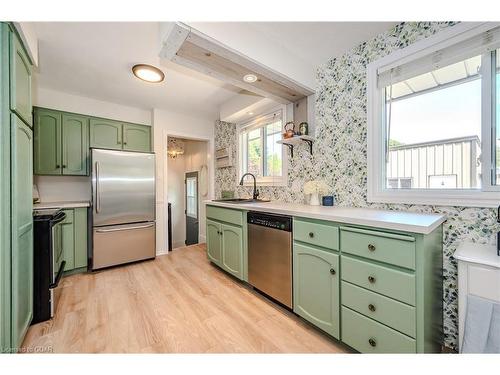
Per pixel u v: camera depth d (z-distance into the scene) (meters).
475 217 1.36
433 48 1.51
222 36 1.48
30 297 1.60
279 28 1.70
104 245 2.79
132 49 1.98
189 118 3.87
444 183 1.55
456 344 1.41
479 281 1.08
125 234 2.94
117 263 2.87
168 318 1.76
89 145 3.09
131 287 2.31
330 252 1.45
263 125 3.08
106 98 3.12
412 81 1.70
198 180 4.71
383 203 1.77
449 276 1.45
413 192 1.62
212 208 2.82
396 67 1.69
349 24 1.66
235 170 3.65
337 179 2.10
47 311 1.73
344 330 1.36
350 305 1.33
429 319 1.14
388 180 1.83
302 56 2.07
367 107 1.86
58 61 2.18
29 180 1.58
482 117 1.36
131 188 3.01
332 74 2.12
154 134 3.50
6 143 1.22
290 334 1.56
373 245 1.23
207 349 1.42
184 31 1.36
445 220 1.42
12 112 1.26
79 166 3.02
